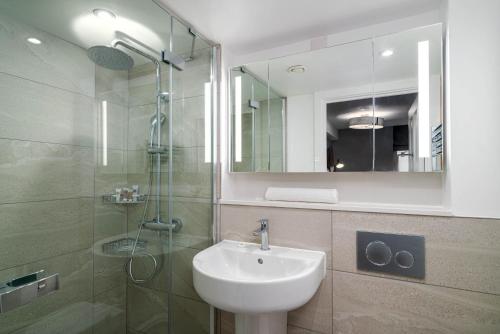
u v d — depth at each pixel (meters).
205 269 1.19
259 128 1.58
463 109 1.06
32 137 1.01
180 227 1.53
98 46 1.17
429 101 1.20
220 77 1.68
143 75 1.34
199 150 1.61
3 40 0.92
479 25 1.04
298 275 1.05
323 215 1.34
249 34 1.53
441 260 1.11
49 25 1.04
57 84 1.07
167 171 1.47
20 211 0.97
